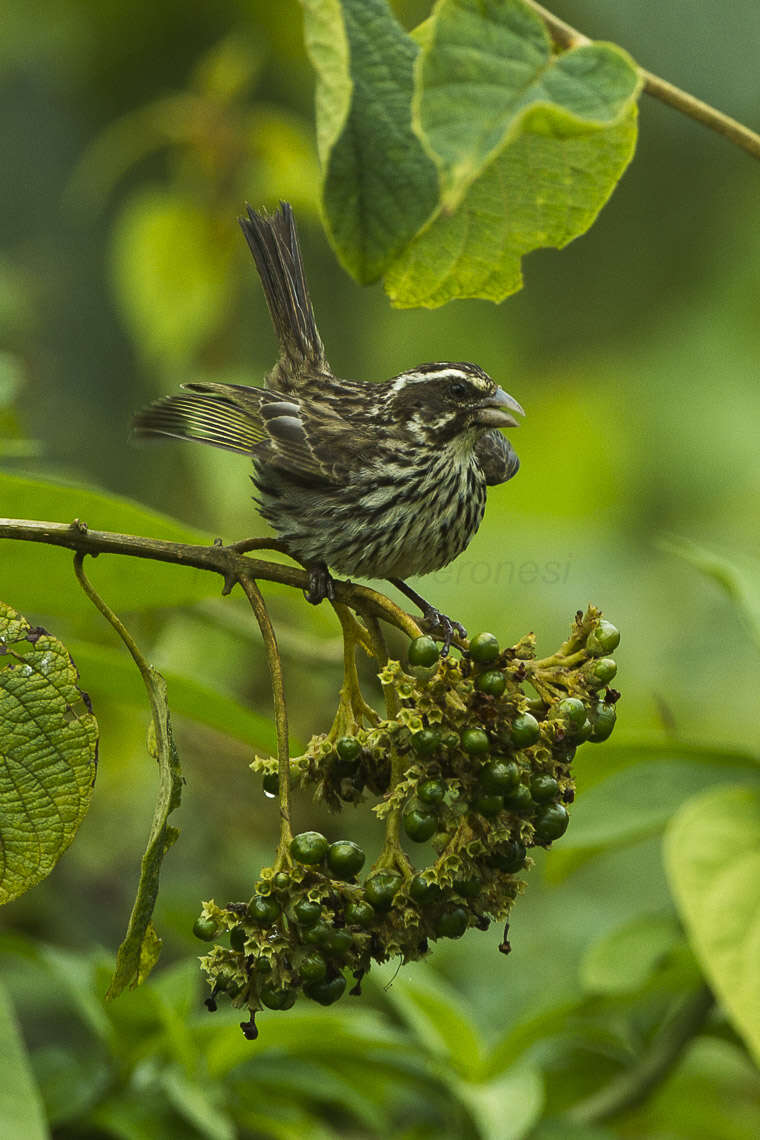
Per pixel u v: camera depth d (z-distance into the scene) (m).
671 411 16.64
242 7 14.10
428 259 4.82
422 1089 7.38
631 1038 8.02
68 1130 6.84
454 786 4.70
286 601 10.87
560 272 16.62
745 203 16.42
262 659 11.28
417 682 4.77
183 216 11.34
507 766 4.66
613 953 7.19
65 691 4.65
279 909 4.64
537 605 15.02
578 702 4.84
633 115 4.61
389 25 4.09
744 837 6.40
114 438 12.90
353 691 5.25
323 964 4.61
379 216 4.02
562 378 16.73
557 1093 8.00
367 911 4.69
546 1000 7.85
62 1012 9.49
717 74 13.37
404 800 4.79
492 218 4.77
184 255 11.39
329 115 4.00
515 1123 6.77
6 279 12.55
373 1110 7.24
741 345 16.62
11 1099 5.06
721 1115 8.58
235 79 11.52
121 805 11.38
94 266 13.50
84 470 12.58
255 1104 7.11
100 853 11.23
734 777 7.61
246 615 10.63
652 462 16.73
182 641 11.39
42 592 6.07
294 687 11.29
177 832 4.62
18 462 11.27
